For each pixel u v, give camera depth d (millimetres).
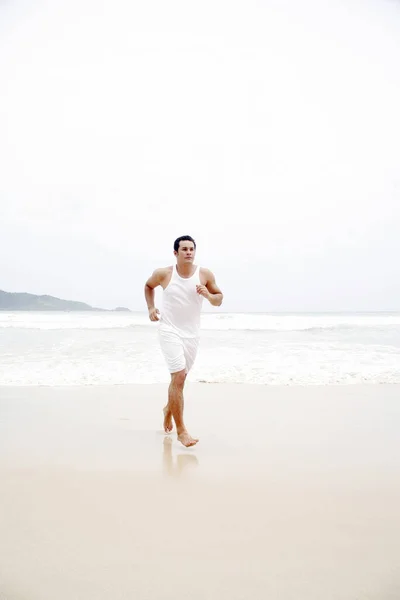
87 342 10602
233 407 5066
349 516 2404
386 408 5035
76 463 3275
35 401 5344
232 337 12375
